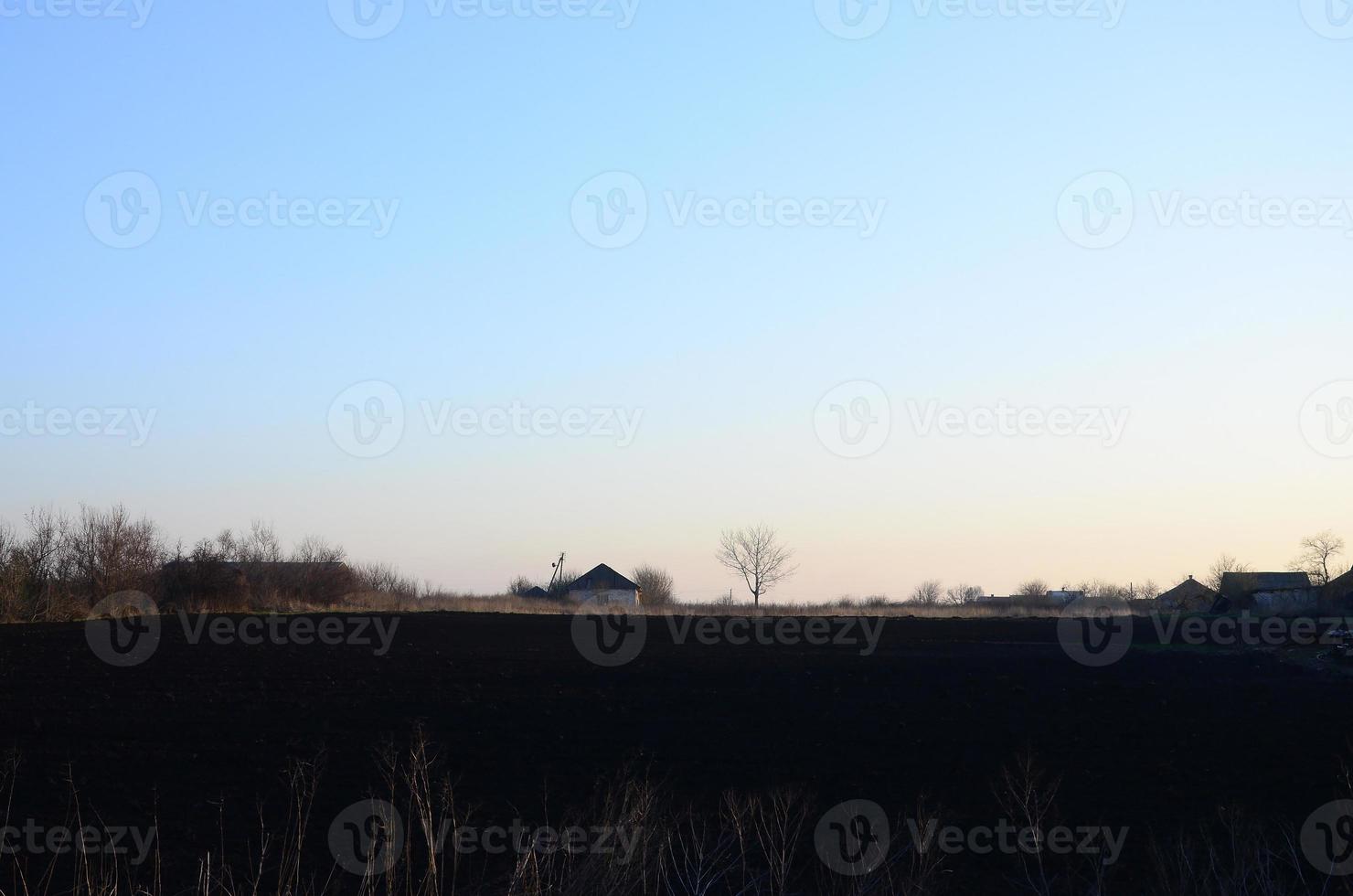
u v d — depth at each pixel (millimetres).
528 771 15352
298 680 23234
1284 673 26031
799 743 17266
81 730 17828
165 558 45531
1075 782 14891
